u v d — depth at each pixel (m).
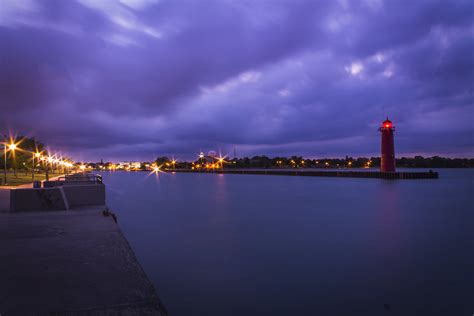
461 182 80.94
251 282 10.86
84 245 8.87
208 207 33.56
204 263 13.05
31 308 4.87
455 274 11.62
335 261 13.29
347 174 106.06
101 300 5.21
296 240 17.33
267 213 28.80
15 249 8.40
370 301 9.42
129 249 8.42
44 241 9.34
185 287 10.46
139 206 34.44
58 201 17.41
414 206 34.19
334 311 8.71
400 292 10.11
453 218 25.80
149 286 5.84
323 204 36.50
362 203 37.47
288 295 9.84
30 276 6.29
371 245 16.14
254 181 98.19
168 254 14.41
